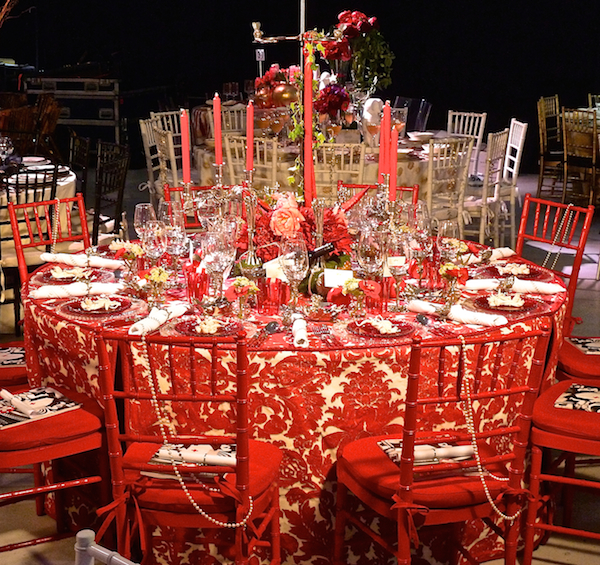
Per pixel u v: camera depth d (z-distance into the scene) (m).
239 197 2.96
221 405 2.29
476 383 1.99
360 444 2.23
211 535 2.40
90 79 9.54
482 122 6.80
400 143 5.68
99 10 10.48
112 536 2.55
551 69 10.09
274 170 5.04
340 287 2.52
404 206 2.85
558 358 2.87
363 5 10.35
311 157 2.66
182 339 1.88
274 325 2.35
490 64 10.27
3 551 2.46
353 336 2.30
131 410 2.35
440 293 2.66
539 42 10.02
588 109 7.68
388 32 10.41
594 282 5.67
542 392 2.62
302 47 2.78
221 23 10.61
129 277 2.71
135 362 2.30
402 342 2.25
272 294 2.48
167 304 2.56
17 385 2.76
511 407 2.48
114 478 2.00
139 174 9.68
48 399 2.45
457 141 5.14
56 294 2.62
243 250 2.80
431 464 2.05
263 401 2.27
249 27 10.61
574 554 2.68
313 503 2.37
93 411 2.39
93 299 2.56
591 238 6.90
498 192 5.95
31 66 10.10
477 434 1.99
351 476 2.16
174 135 6.57
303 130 2.91
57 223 3.38
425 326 2.38
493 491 2.04
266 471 2.09
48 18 10.52
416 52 10.44
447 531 2.43
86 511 2.66
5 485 3.06
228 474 2.10
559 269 5.97
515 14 9.98
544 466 2.76
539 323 2.46
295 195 2.95
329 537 2.40
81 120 9.69
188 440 1.97
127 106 9.82
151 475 2.06
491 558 2.62
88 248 3.12
